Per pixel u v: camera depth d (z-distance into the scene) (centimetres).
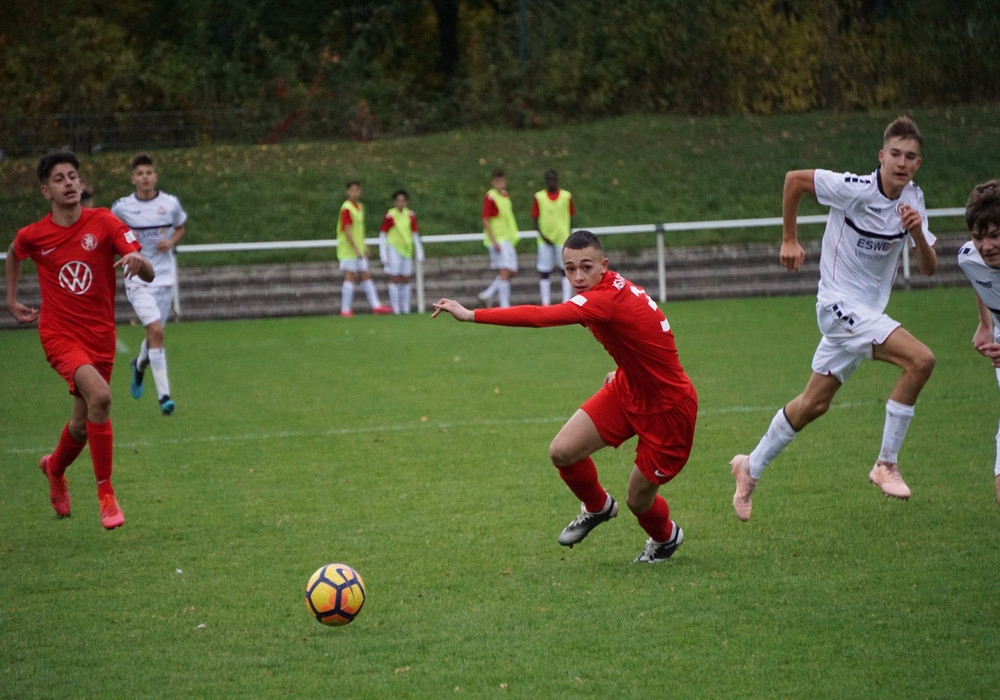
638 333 1748
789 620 1620
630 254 7675
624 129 9762
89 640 1616
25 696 1419
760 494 2377
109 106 9812
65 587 1866
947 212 6625
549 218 6638
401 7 11794
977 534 2019
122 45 10494
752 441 2919
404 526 2206
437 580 1862
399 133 10219
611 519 2244
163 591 1836
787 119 9969
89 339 2236
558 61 10431
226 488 2566
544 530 2161
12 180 8631
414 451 2920
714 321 5741
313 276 7500
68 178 2180
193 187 8550
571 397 3672
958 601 1673
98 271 2228
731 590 1764
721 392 3653
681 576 1848
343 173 8844
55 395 4038
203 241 7919
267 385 4122
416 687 1424
